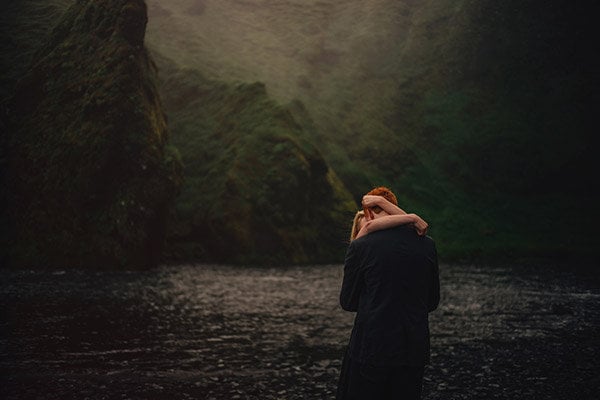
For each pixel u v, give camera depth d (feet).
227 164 90.94
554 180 148.05
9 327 26.04
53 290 40.93
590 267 83.56
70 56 70.90
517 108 162.81
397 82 166.61
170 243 82.79
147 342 24.18
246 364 20.93
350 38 175.83
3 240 62.39
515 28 174.81
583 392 18.01
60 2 97.09
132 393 16.60
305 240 88.79
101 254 60.95
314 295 44.70
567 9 173.99
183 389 17.28
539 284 57.06
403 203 128.16
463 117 159.84
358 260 9.83
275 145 92.02
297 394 17.11
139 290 43.57
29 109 70.28
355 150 139.23
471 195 140.97
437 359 22.84
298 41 167.84
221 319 31.30
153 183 64.44
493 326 31.50
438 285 10.06
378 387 9.25
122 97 64.59
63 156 63.93
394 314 9.25
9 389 16.49
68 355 21.13
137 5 69.41
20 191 65.10
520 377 19.90
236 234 82.28
